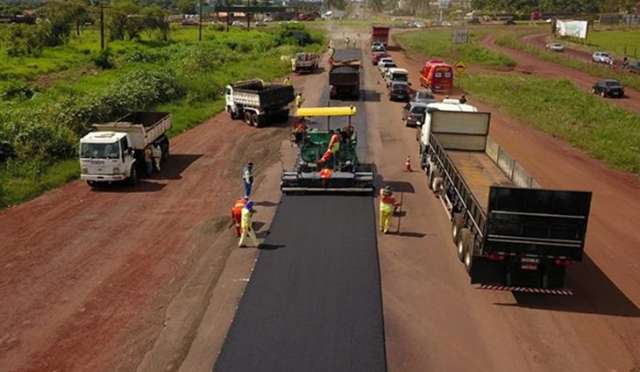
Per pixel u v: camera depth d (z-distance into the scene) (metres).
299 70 61.47
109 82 50.38
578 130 35.62
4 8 158.00
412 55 81.81
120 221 20.81
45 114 31.73
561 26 113.56
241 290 15.52
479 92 50.69
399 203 22.38
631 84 56.81
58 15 89.38
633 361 12.64
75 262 17.42
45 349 13.02
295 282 15.87
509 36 109.00
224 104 43.84
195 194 23.84
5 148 26.66
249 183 22.77
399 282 16.05
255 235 19.22
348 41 98.44
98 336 13.51
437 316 14.30
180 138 33.81
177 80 45.91
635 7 167.75
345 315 14.17
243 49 80.00
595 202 23.20
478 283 15.14
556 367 12.37
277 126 36.62
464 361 12.50
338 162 24.23
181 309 14.63
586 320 14.31
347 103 44.38
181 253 18.02
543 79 58.38
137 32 94.25
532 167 28.00
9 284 16.03
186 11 189.00
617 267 17.38
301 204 22.27
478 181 20.11
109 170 23.98
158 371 12.19
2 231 19.83
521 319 14.27
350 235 19.19
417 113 36.25
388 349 12.90
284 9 176.88
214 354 12.71
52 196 23.66
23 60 65.25
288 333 13.41
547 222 14.14
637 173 27.53
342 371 12.03
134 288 15.79
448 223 20.48
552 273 14.76
